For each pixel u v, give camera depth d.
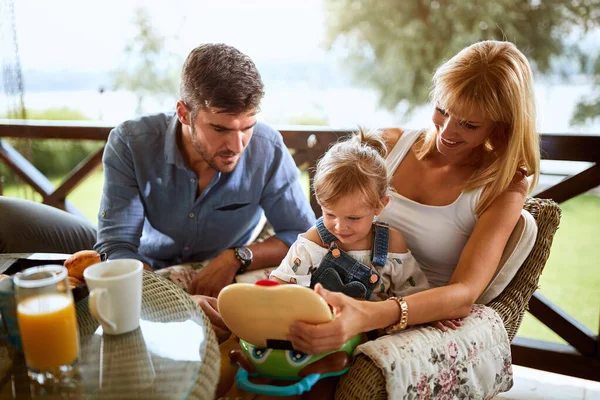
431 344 1.14
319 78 7.20
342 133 2.06
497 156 1.36
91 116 6.42
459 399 1.19
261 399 1.25
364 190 1.26
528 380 2.00
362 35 6.82
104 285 0.90
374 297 1.36
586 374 1.93
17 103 2.60
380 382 1.07
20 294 0.81
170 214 1.67
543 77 6.27
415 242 1.45
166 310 1.04
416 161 1.51
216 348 0.93
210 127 1.40
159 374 0.83
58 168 6.63
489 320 1.25
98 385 0.81
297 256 1.38
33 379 0.84
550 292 3.17
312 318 1.06
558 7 6.02
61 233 1.79
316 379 1.08
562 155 1.81
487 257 1.27
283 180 1.71
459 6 6.28
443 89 1.29
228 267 1.59
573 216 4.87
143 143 1.60
